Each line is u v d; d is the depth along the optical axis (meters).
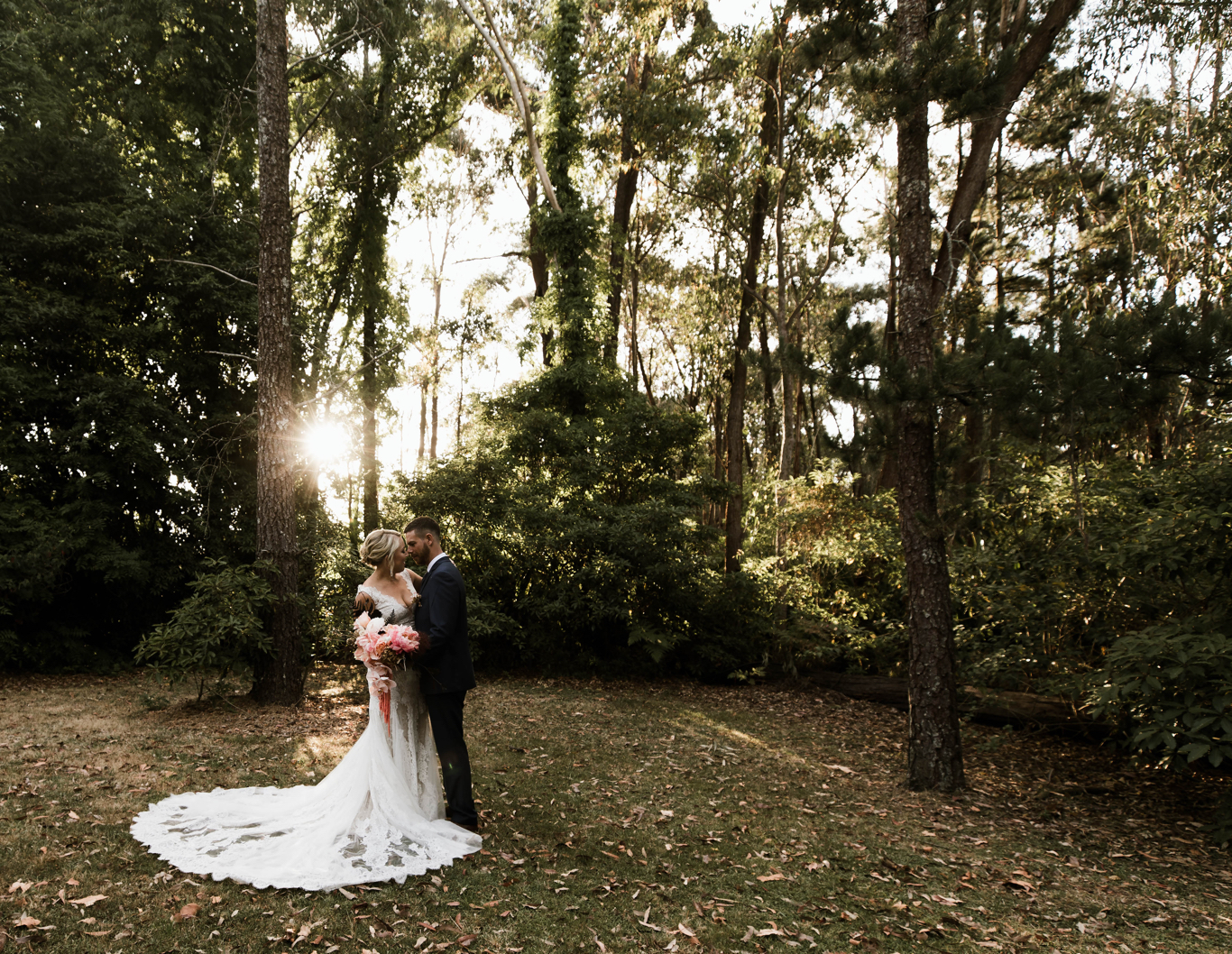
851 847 4.59
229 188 13.84
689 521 11.68
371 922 3.12
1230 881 4.48
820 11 7.59
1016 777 6.72
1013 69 5.73
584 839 4.38
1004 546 8.52
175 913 3.07
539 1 17.53
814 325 24.27
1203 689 5.18
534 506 11.27
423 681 4.26
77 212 10.22
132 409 10.10
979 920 3.67
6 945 2.72
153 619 11.04
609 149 17.97
